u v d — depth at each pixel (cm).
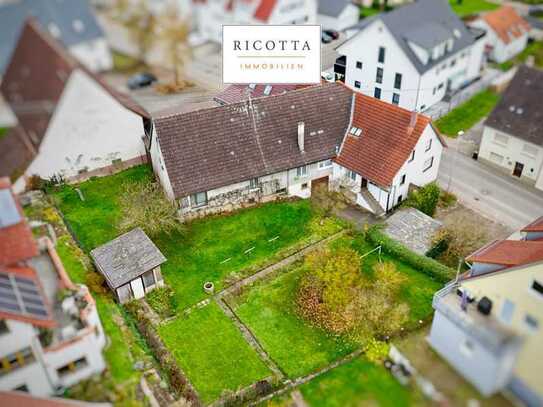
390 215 3278
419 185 3456
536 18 6297
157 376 2256
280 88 3684
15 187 1822
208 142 3175
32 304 1895
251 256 2980
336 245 3042
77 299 2144
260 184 3297
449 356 1905
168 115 3069
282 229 3164
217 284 2811
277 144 3319
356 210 3344
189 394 2284
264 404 2214
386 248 2955
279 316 2636
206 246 3034
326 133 3441
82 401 2012
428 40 4228
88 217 2989
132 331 2461
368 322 2511
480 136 4244
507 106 3719
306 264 2856
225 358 2441
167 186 3139
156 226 2942
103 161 3062
